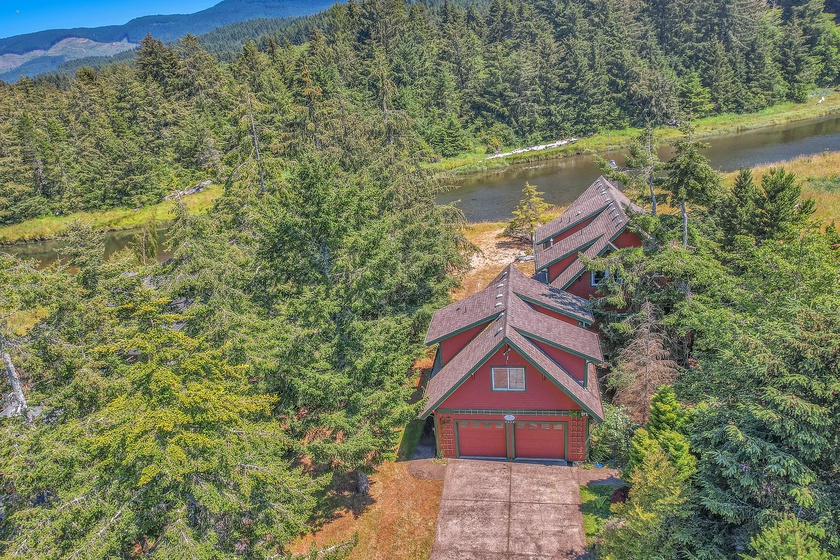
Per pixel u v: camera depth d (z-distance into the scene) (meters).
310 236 18.78
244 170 28.34
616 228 26.19
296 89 82.62
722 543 13.23
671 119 90.12
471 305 24.30
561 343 20.34
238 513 13.91
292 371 17.33
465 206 64.25
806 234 21.03
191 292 20.88
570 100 96.12
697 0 99.19
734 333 15.68
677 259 21.48
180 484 12.59
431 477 20.95
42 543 12.17
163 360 12.27
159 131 82.25
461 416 21.02
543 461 21.28
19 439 15.16
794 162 57.22
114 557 12.45
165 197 75.62
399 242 22.94
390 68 96.19
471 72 102.38
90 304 18.52
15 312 17.34
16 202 71.19
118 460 12.12
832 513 12.05
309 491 15.59
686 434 16.38
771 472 12.56
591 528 17.69
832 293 16.36
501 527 18.16
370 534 18.48
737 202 28.03
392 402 18.36
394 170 30.86
